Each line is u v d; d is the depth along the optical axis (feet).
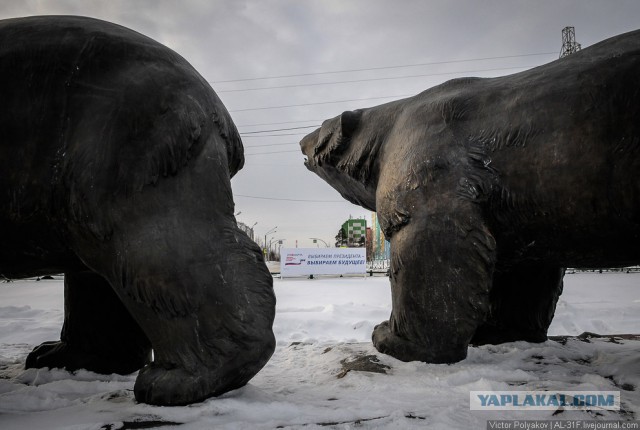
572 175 9.29
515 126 10.03
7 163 7.35
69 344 10.26
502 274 12.92
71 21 8.13
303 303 29.50
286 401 7.73
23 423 6.55
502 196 10.16
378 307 25.94
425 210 10.40
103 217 7.14
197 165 7.69
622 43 9.48
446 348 10.17
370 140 12.90
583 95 9.32
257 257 7.96
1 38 7.73
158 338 7.34
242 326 7.37
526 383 8.84
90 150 7.19
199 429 6.29
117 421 6.52
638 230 9.06
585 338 13.57
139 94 7.48
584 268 11.44
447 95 11.52
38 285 54.24
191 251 7.26
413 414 7.07
